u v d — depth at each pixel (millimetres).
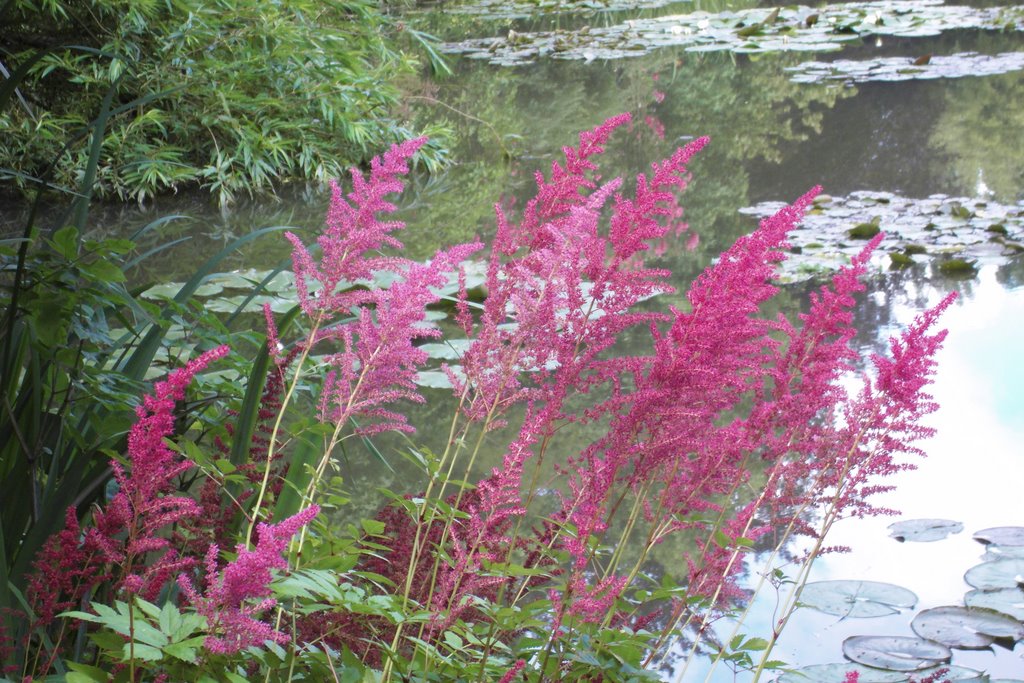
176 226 7844
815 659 2701
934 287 5910
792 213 1698
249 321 5367
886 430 2053
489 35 17531
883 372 2023
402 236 7496
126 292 2035
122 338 2359
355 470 3785
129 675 1208
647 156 9688
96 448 1861
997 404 4383
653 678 1498
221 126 9227
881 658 2680
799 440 2092
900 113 10836
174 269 6633
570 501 1778
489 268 1752
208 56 9250
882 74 12805
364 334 1563
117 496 1146
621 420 1663
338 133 9953
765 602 2998
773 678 2596
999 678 2566
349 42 10875
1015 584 3025
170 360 2365
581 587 1510
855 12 17641
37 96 8883
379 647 1592
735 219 7582
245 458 1925
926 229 7113
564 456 3672
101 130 2221
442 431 4148
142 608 1156
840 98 11703
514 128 11211
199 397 2342
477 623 1729
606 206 7812
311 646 1437
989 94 11469
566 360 1687
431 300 1555
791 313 5496
